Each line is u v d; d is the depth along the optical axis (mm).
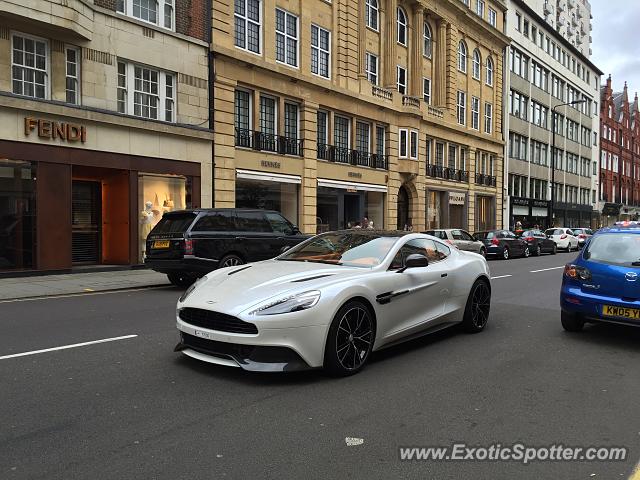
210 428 3889
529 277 15062
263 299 4840
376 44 27922
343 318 5105
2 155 13406
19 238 13977
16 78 13906
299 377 5109
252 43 20766
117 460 3379
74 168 15844
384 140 28203
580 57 57938
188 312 5160
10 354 5887
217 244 11977
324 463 3395
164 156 17219
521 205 44719
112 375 5109
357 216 26609
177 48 17641
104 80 15672
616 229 7324
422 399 4598
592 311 6797
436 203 33406
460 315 7012
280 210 22031
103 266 15906
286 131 22328
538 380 5215
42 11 13625
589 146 61938
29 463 3328
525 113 46000
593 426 4094
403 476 3262
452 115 34281
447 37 34000
